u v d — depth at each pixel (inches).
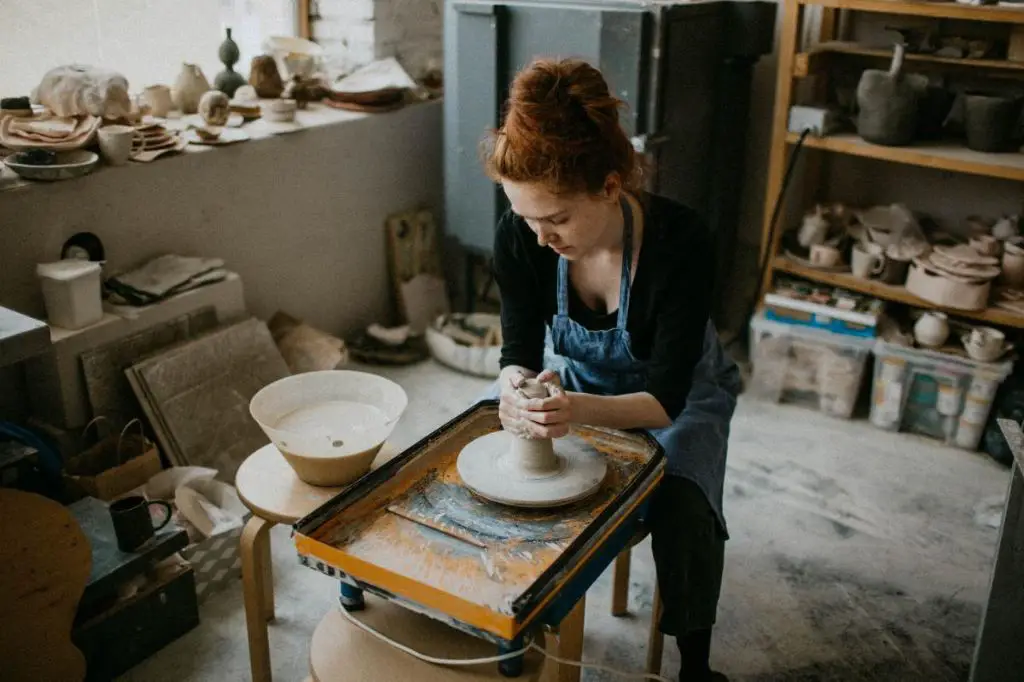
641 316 67.9
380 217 141.3
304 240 129.0
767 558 95.7
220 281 109.5
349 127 130.6
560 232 57.7
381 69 137.8
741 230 146.6
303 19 142.9
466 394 128.8
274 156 120.6
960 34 123.3
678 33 116.6
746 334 141.9
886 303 127.9
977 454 116.6
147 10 125.0
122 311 100.8
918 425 120.9
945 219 132.4
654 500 66.7
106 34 121.6
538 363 73.4
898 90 114.7
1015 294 117.3
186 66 123.1
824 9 128.3
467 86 129.6
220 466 103.1
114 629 77.1
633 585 91.6
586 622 86.2
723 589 90.9
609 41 115.9
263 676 72.5
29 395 98.7
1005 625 66.9
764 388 128.0
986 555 97.2
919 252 121.6
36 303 98.0
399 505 58.0
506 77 126.8
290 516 65.3
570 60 55.7
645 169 63.7
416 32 146.3
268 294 125.7
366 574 51.0
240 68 140.3
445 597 48.4
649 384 67.1
